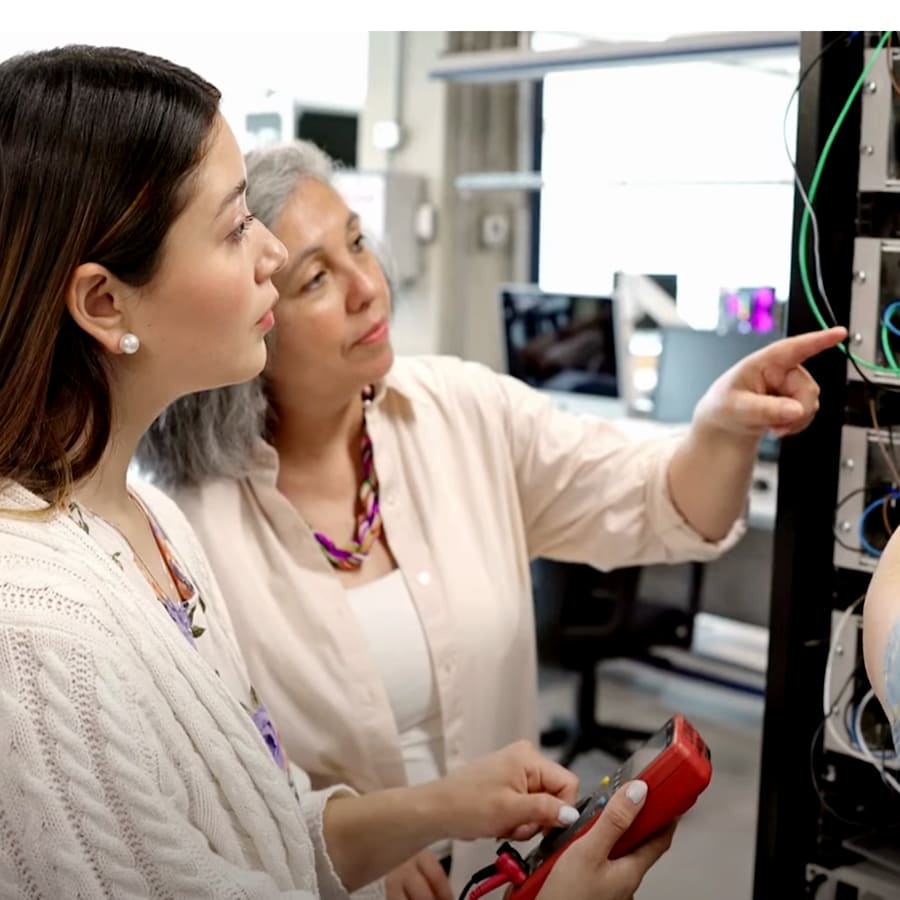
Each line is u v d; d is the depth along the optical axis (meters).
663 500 1.42
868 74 1.09
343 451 1.49
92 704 0.82
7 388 0.88
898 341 1.14
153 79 0.90
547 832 1.17
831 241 1.12
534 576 3.38
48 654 0.81
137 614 0.89
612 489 1.49
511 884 1.09
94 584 0.86
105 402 0.94
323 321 1.34
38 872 0.80
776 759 1.17
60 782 0.80
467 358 4.82
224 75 4.25
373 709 1.37
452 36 4.39
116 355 0.94
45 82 0.87
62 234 0.86
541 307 4.41
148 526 1.08
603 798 1.08
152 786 0.84
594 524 1.52
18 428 0.89
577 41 3.68
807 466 1.14
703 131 4.31
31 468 0.91
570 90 4.61
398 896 1.32
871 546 1.14
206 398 1.37
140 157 0.87
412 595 1.44
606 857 1.01
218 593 1.19
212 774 0.92
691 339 4.14
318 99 4.59
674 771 1.00
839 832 1.20
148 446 1.43
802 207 1.12
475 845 1.50
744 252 4.12
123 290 0.90
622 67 3.13
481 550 1.50
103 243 0.87
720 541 1.43
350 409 1.50
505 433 1.56
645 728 3.80
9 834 0.81
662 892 2.87
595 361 4.32
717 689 4.20
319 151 1.45
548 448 1.54
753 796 3.43
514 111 4.71
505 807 1.17
